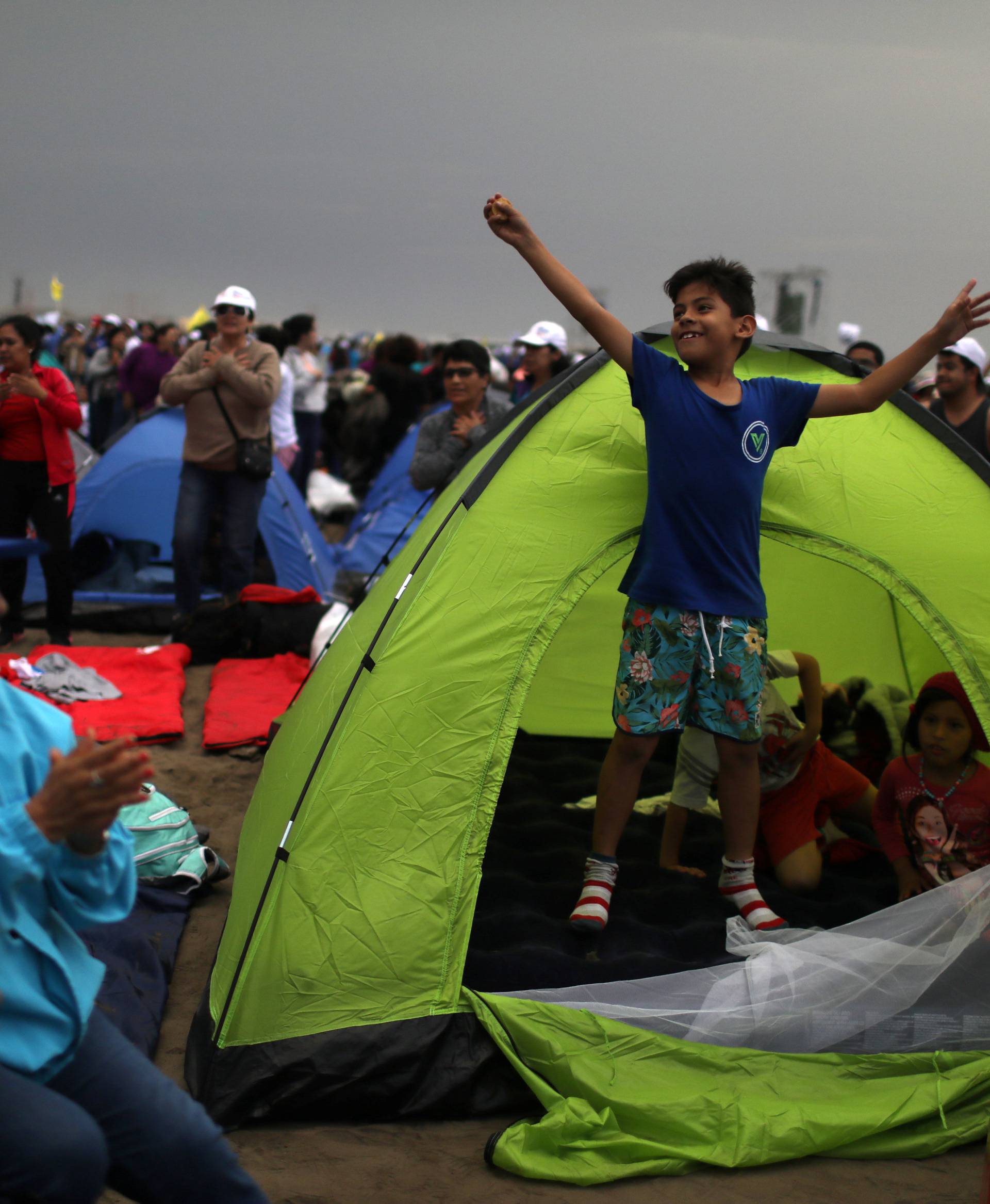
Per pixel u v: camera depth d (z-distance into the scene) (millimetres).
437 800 3238
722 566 3379
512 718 3346
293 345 12055
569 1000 3193
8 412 6867
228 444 7203
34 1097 1731
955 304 3205
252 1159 2807
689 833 4727
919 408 3826
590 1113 2902
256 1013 3010
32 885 1807
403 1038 3006
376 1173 2787
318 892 3115
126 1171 1892
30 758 1840
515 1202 2703
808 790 4316
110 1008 3309
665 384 3328
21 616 7609
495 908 3887
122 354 14906
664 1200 2740
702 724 3480
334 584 8984
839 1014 3230
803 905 3980
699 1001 3221
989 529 3701
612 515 3570
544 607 3447
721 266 3326
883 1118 2957
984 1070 3113
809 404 3402
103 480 8453
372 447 12703
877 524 3676
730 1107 2945
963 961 3309
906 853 3973
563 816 4840
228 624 7320
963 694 3771
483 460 3836
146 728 5797
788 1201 2762
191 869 4164
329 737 3283
